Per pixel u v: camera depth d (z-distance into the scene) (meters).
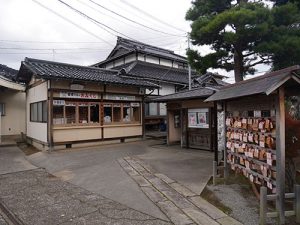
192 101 13.48
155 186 7.18
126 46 27.08
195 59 11.20
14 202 6.48
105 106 15.32
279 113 4.80
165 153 12.34
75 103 13.98
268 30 9.17
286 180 5.99
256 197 6.15
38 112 14.78
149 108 22.12
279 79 4.57
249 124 5.88
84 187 7.61
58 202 6.38
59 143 13.31
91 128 14.62
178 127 15.59
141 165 9.73
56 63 15.47
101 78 14.91
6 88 17.22
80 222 5.21
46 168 10.20
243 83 6.22
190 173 8.44
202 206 5.82
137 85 16.08
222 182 7.27
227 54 10.95
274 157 5.03
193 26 10.27
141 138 17.12
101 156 11.70
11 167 10.38
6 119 17.50
